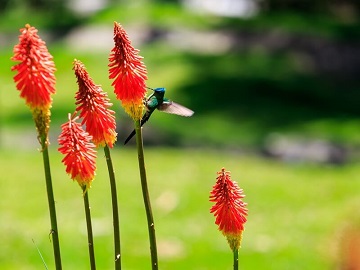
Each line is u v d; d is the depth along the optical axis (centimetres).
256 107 2738
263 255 1189
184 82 3016
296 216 1419
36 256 1180
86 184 355
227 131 2469
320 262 1107
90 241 359
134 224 1368
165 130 2445
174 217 1429
